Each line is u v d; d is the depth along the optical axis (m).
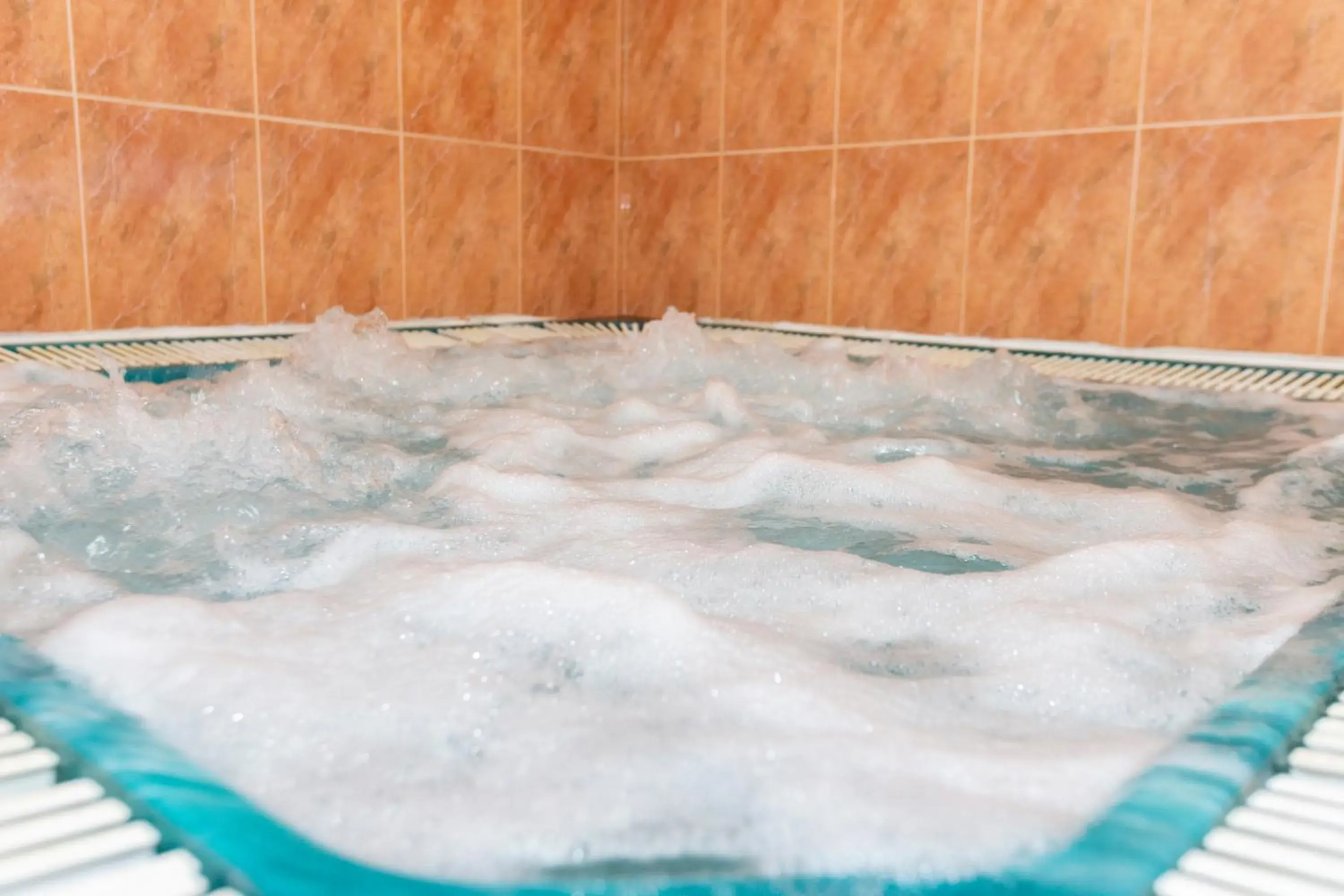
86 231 2.73
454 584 1.05
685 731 0.81
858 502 1.58
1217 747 0.71
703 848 0.66
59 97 2.64
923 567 1.29
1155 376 2.61
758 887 0.60
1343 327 2.71
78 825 0.60
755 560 1.24
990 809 0.68
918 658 0.99
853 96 3.42
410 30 3.32
